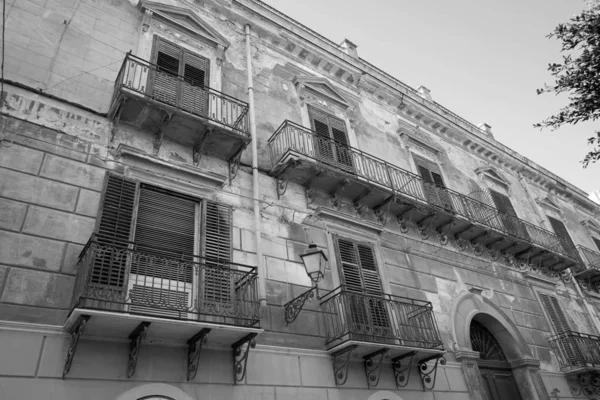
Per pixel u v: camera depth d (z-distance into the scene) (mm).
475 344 12945
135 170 8531
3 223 6695
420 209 12852
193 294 7641
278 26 14383
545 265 17141
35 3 9422
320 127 13297
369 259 11109
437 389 10156
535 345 13867
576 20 8141
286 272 9430
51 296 6516
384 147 15094
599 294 19000
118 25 10547
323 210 10867
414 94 18578
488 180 19234
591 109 8195
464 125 20469
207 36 12000
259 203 10000
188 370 7078
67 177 7723
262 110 12086
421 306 10320
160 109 8883
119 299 6543
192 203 9016
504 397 12188
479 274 14141
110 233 7504
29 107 8055
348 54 17062
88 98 8945
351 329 8945
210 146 9867
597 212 26203
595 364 14094
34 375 5848
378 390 9125
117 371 6469
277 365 8078
